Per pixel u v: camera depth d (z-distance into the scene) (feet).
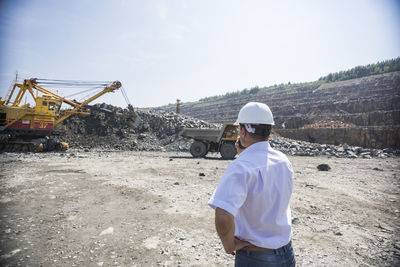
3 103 65.57
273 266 3.60
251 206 3.54
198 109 390.01
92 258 9.29
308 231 12.03
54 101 66.13
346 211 15.03
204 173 28.63
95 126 85.76
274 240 3.65
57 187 20.83
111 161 41.16
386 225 12.76
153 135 86.02
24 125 63.10
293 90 313.12
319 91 269.03
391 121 154.10
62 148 67.41
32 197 17.71
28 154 52.44
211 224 12.86
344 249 10.12
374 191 20.29
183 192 19.45
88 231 11.88
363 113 167.84
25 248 10.01
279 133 152.76
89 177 25.62
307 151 61.77
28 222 12.94
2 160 39.91
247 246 3.69
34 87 68.95
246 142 4.08
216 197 3.26
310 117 186.39
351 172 30.91
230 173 3.39
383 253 9.72
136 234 11.55
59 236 11.27
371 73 308.19
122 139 82.12
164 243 10.61
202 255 9.56
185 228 12.30
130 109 79.77
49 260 9.09
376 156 54.39
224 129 48.21
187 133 52.37
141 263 8.94
